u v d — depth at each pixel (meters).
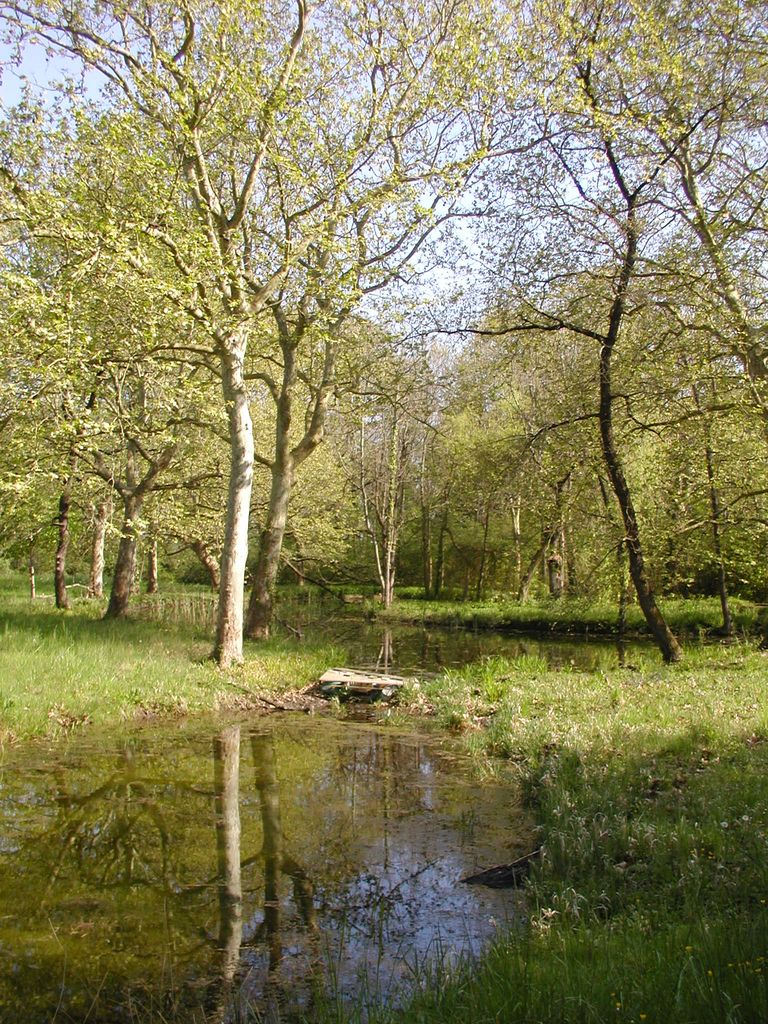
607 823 6.27
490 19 16.09
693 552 21.00
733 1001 3.15
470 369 19.06
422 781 8.59
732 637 23.14
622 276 15.49
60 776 8.45
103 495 24.91
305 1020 3.99
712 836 5.57
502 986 3.73
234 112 14.52
